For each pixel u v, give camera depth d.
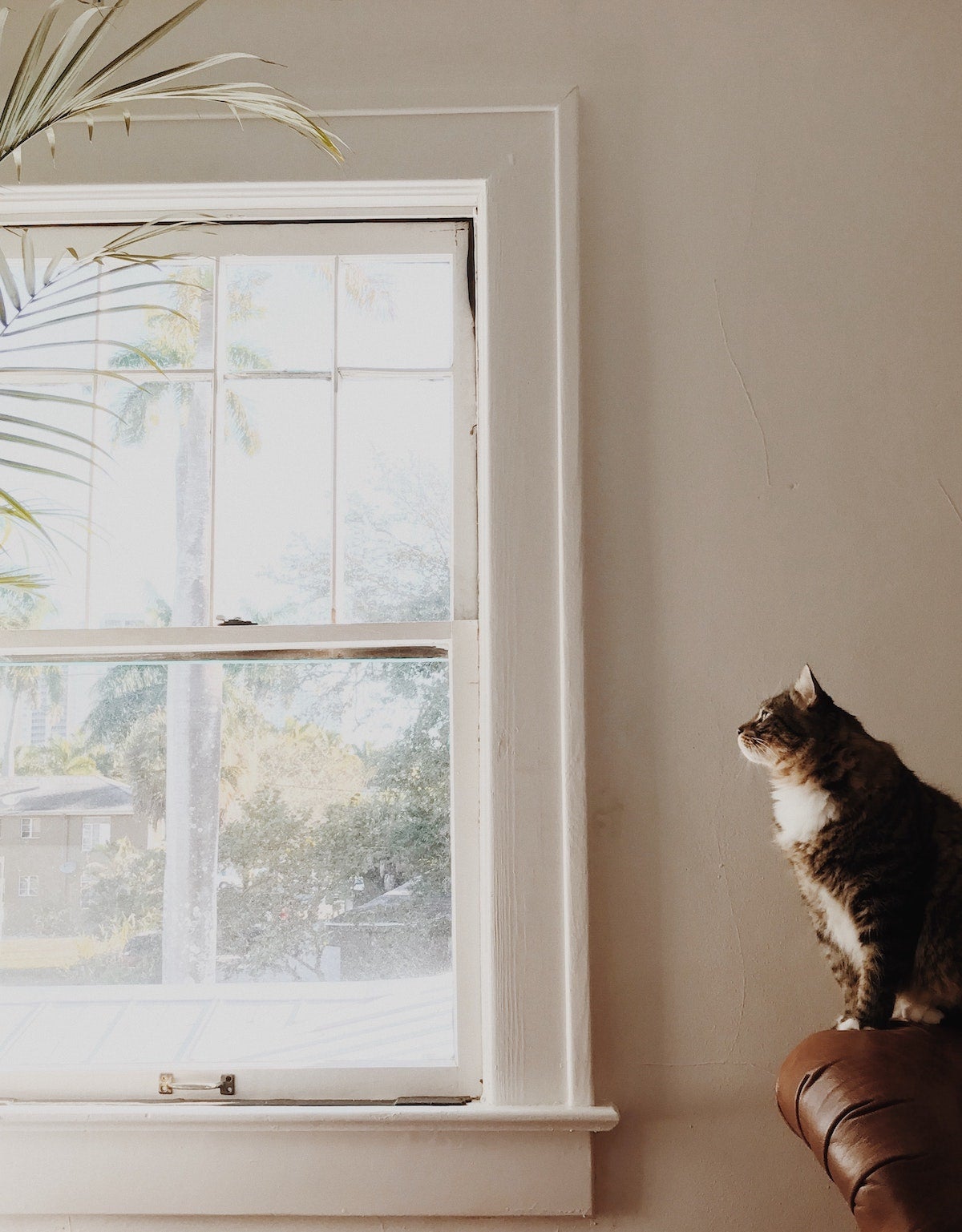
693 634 1.50
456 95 1.58
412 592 1.62
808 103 1.61
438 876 1.55
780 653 1.50
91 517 1.64
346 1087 1.47
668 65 1.61
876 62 1.61
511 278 1.55
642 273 1.57
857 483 1.53
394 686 1.59
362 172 1.58
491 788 1.47
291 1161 1.39
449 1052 1.51
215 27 1.61
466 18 1.61
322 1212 1.38
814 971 1.44
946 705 1.49
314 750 1.58
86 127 1.58
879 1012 1.16
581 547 1.50
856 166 1.60
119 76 1.60
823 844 1.25
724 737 1.48
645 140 1.60
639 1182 1.41
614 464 1.53
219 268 1.67
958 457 1.54
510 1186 1.38
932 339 1.56
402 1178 1.39
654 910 1.45
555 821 1.46
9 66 1.61
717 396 1.55
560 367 1.53
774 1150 1.41
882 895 1.20
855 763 1.25
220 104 1.58
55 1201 1.39
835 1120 1.02
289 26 1.61
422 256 1.66
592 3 1.62
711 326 1.56
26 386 1.66
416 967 1.53
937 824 1.25
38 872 1.57
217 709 1.60
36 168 1.58
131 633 1.58
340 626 1.57
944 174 1.60
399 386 1.65
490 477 1.52
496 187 1.57
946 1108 1.01
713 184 1.59
